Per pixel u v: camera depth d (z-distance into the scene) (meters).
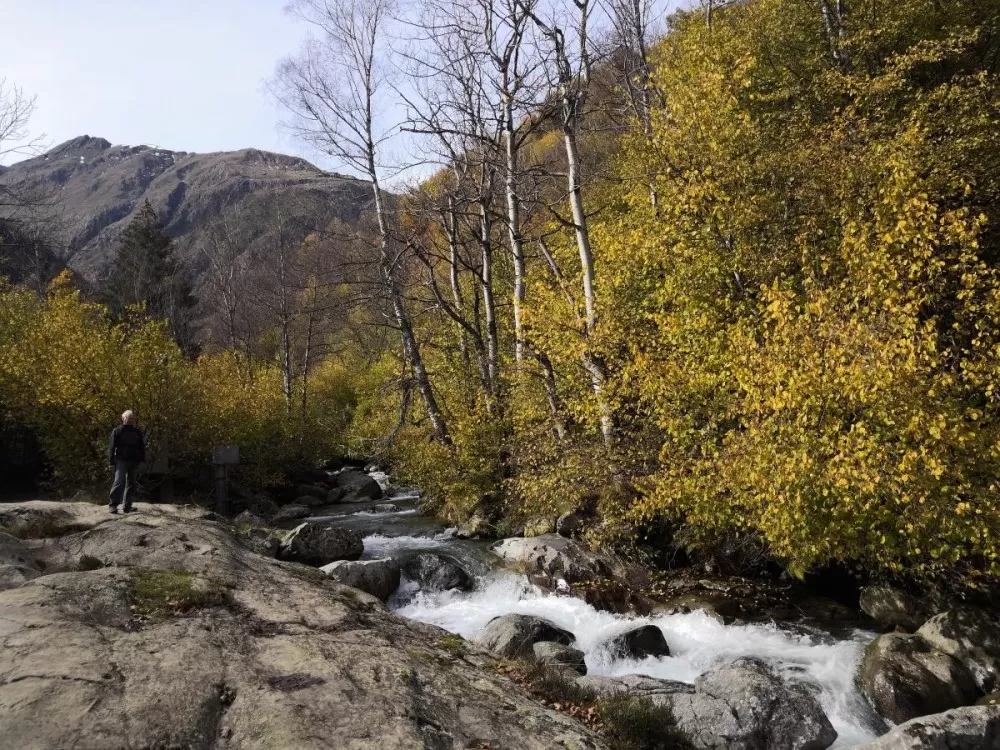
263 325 43.38
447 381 20.73
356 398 39.56
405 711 5.22
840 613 9.92
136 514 11.04
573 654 8.65
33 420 18.72
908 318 7.19
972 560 9.00
